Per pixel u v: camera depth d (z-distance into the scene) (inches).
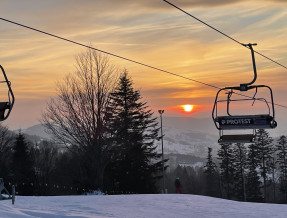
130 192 2003.0
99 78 1509.6
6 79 454.9
